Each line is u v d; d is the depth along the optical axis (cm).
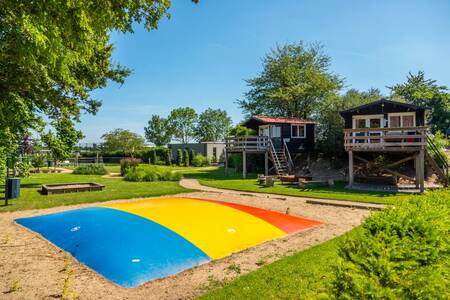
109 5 544
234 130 3356
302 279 535
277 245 779
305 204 1402
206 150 4944
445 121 5284
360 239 343
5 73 811
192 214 925
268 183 2023
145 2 621
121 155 5578
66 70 584
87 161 5356
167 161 4844
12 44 507
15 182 1480
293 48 3838
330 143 2745
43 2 454
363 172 2423
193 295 515
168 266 622
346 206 1336
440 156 2069
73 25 513
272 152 2667
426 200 545
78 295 518
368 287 251
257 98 3950
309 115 3738
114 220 843
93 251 682
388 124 2298
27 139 2198
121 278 575
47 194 1622
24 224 976
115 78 1938
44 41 476
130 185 2078
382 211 424
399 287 257
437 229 362
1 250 738
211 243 740
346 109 2680
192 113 9788
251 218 953
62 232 825
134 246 682
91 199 1456
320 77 3512
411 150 1795
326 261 620
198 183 2244
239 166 3209
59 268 633
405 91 5328
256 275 563
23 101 1311
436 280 257
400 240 330
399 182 2144
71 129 2173
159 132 9812
